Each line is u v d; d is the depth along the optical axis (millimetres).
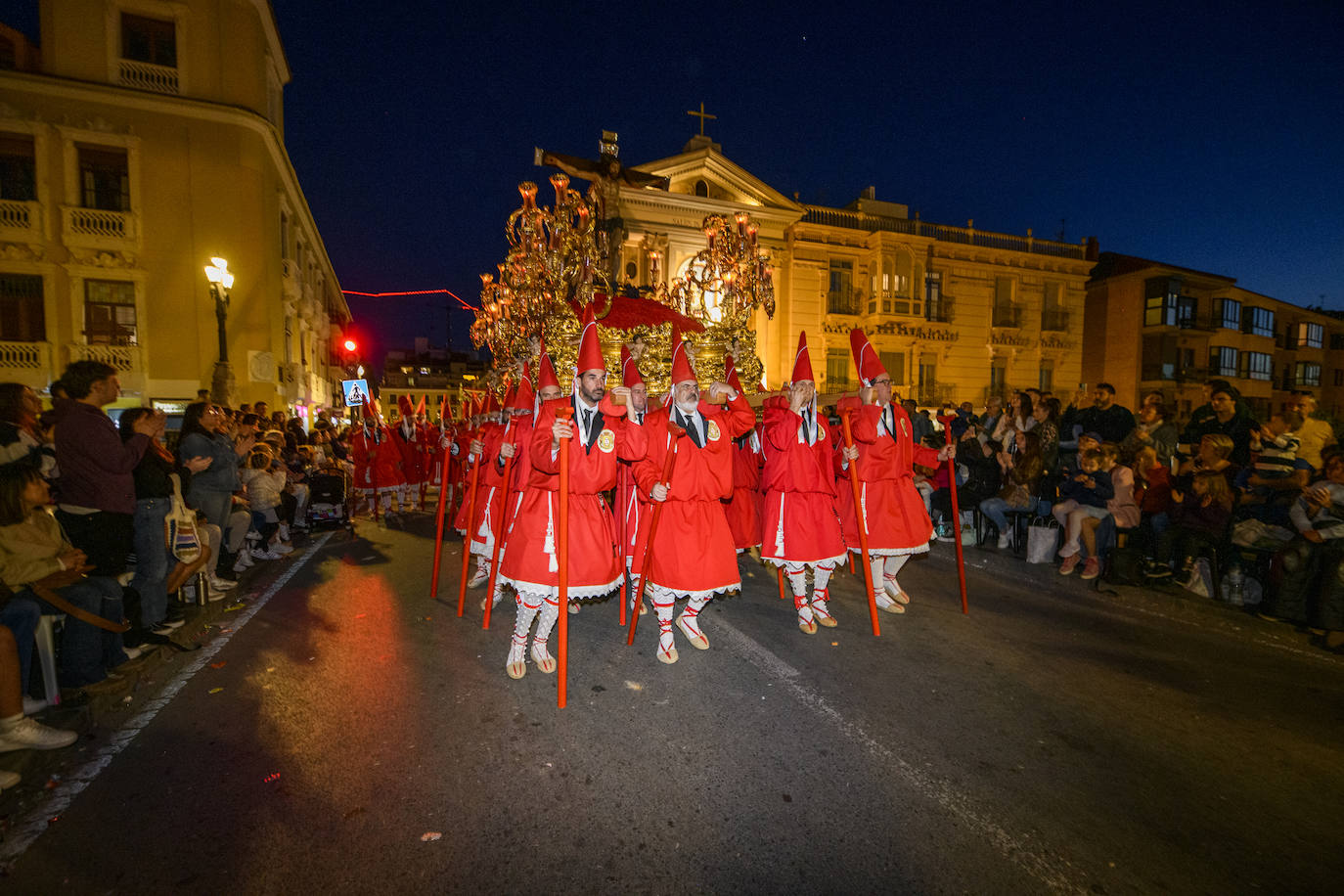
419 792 2736
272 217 17203
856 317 22844
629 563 4898
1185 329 26453
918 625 4941
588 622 5078
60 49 14797
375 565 7137
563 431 3539
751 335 8852
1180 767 2979
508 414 5934
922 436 8953
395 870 2277
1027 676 3971
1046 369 26109
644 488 3982
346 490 9641
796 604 4746
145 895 2154
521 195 7770
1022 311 25234
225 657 4281
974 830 2508
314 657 4293
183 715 3443
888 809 2637
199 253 15906
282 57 18812
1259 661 4246
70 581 3295
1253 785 2844
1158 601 5445
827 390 22250
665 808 2633
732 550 4219
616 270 10047
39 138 14633
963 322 24500
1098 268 28656
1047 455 7062
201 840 2428
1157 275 26141
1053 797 2732
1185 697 3693
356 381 21109
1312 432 5852
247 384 16328
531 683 3879
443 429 9055
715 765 2951
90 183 15250
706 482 4156
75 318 15148
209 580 5488
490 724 3346
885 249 22719
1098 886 2230
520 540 3791
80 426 3660
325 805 2648
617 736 3217
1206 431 6695
